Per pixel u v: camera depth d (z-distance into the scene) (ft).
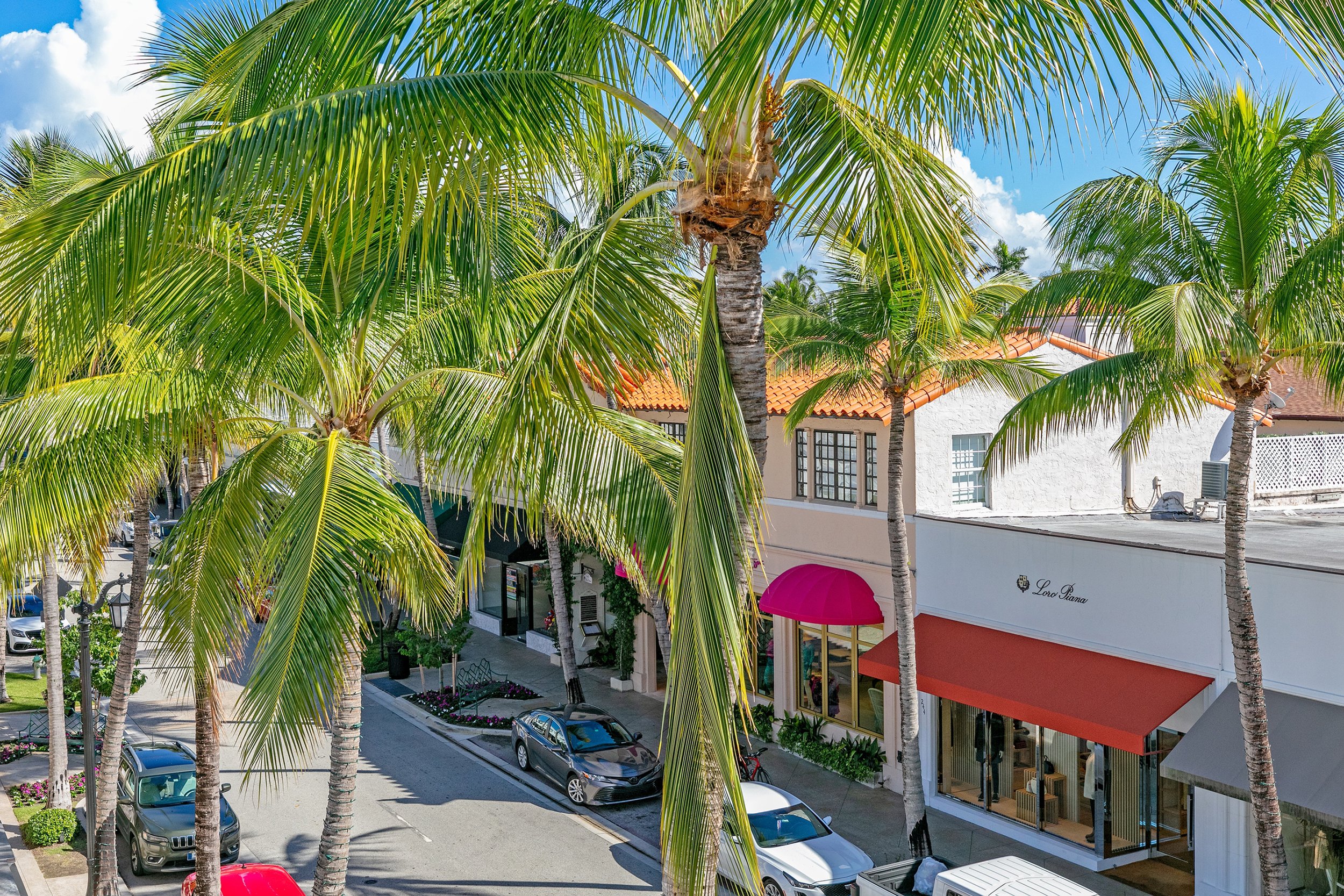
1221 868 51.26
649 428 31.76
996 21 17.79
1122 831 57.31
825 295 58.39
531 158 20.77
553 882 56.03
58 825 62.18
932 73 19.06
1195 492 80.02
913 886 45.78
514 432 22.76
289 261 32.09
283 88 21.04
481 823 64.95
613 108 23.50
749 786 58.34
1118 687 53.88
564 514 31.48
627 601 93.40
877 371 57.82
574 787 68.18
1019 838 60.85
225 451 41.75
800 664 78.43
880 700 71.31
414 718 89.20
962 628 64.69
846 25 17.15
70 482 33.32
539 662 106.11
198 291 29.96
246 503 32.73
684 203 20.92
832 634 75.31
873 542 70.90
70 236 18.95
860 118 19.67
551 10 22.44
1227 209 39.81
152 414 32.94
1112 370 44.14
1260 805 42.78
